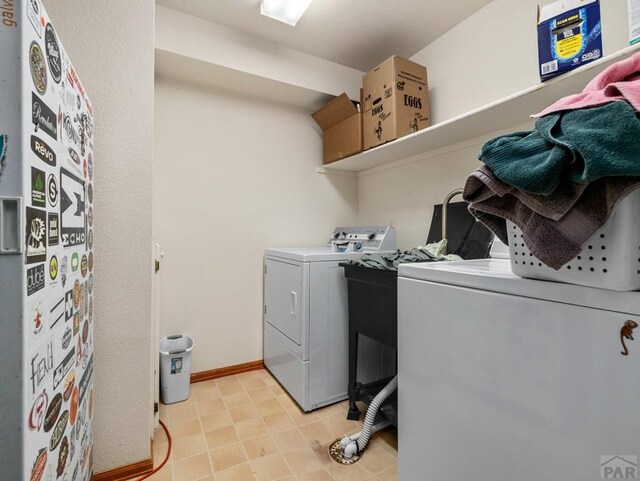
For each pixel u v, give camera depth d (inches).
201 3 69.1
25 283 21.7
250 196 93.2
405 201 90.9
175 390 73.7
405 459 37.9
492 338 28.1
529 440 25.3
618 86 21.2
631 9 37.9
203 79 82.9
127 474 49.8
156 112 80.4
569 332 23.1
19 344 21.4
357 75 96.0
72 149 32.9
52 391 27.0
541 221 23.7
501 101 52.8
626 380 20.3
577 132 20.9
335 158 95.2
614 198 19.9
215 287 88.5
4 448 21.0
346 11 71.5
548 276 24.8
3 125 21.0
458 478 31.2
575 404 22.7
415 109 77.0
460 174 74.5
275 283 85.6
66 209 30.8
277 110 97.1
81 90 36.7
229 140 89.9
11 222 21.1
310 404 70.2
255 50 80.1
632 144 18.7
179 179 83.5
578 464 22.5
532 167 22.5
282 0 65.7
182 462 54.0
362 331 64.9
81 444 37.3
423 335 35.4
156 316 63.0
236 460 54.6
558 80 44.9
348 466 53.4
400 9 70.7
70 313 32.0
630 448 20.1
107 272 48.7
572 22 42.9
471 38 72.7
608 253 21.2
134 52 50.6
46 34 25.5
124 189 49.9
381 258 64.3
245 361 92.8
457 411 31.3
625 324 20.4
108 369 48.8
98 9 48.4
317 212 104.0
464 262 41.9
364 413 69.5
